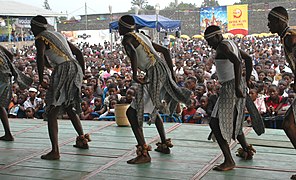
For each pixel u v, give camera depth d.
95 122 6.60
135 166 4.28
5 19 26.94
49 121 4.61
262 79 9.45
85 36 31.19
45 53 4.59
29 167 4.32
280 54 18.00
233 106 3.96
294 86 3.60
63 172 4.14
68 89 4.58
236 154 4.55
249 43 25.48
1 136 5.71
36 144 5.29
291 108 3.66
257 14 31.84
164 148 4.72
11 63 5.20
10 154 4.83
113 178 3.93
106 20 38.41
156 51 4.52
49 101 4.59
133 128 4.43
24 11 27.73
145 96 4.42
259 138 5.30
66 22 39.41
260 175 3.91
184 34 34.81
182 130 5.88
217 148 4.91
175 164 4.31
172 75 4.55
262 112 6.67
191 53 19.52
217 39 3.96
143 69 4.41
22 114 8.08
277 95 6.84
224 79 4.01
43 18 4.57
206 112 6.84
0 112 5.44
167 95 4.55
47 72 11.26
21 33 27.92
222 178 3.85
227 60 3.93
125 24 4.32
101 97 8.59
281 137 5.34
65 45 4.61
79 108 4.79
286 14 3.66
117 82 9.24
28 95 8.26
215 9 28.53
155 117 4.50
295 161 4.34
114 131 5.95
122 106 6.17
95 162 4.45
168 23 15.16
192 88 8.02
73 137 5.63
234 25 27.95
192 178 3.87
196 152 4.75
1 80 5.14
